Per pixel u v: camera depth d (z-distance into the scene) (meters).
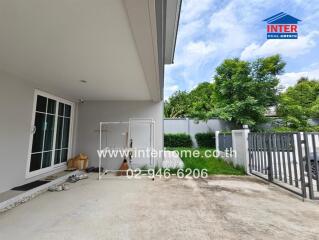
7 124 3.37
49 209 2.79
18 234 2.11
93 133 5.78
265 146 4.38
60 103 5.14
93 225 2.31
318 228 2.25
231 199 3.20
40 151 4.29
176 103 18.64
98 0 1.55
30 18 1.79
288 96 11.96
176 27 4.40
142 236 2.08
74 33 2.06
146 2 1.46
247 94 10.23
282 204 2.97
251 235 2.10
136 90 4.59
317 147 3.98
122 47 2.38
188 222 2.39
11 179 3.45
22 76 3.53
